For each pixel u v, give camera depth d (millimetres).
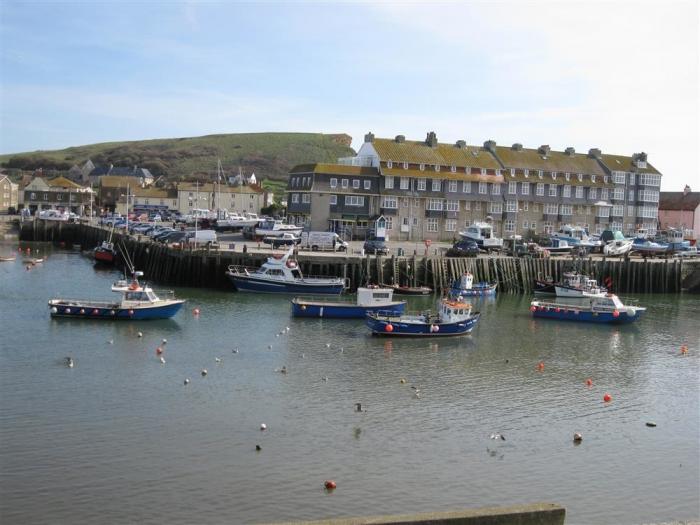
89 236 123500
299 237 95688
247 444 32469
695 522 21656
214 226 114625
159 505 26734
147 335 52500
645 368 49219
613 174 126125
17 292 70125
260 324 58000
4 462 29750
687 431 36844
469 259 83875
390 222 107062
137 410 36281
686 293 93000
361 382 42625
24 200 178750
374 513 26812
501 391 42281
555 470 31375
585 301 78312
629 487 30109
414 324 55312
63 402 37094
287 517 26266
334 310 61875
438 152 113812
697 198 143625
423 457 31969
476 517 17641
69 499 26938
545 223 119125
